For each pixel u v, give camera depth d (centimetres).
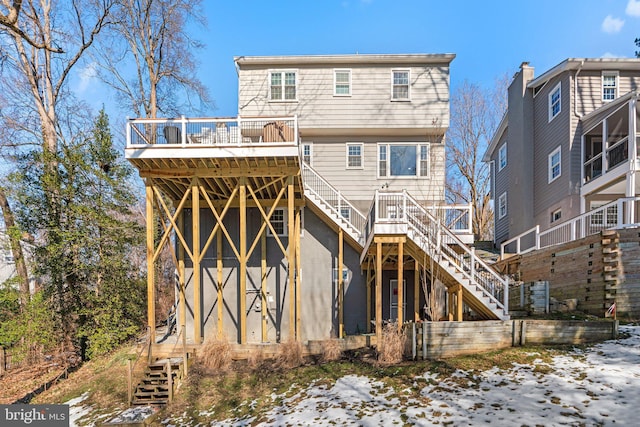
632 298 942
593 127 1452
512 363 732
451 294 1124
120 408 870
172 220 1114
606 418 501
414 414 593
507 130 2184
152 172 1098
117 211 1605
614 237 970
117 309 1458
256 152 1036
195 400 859
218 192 1352
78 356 1444
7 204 1622
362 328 1359
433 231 1012
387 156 1523
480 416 552
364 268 1370
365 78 1502
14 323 1364
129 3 1720
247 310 1358
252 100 1505
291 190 1109
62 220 1471
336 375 848
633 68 1543
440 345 842
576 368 670
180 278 1291
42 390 1176
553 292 1171
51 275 1418
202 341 1149
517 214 1945
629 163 1229
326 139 1545
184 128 1048
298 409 699
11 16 729
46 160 1434
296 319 1268
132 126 1047
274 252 1384
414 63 1500
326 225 1390
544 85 1767
